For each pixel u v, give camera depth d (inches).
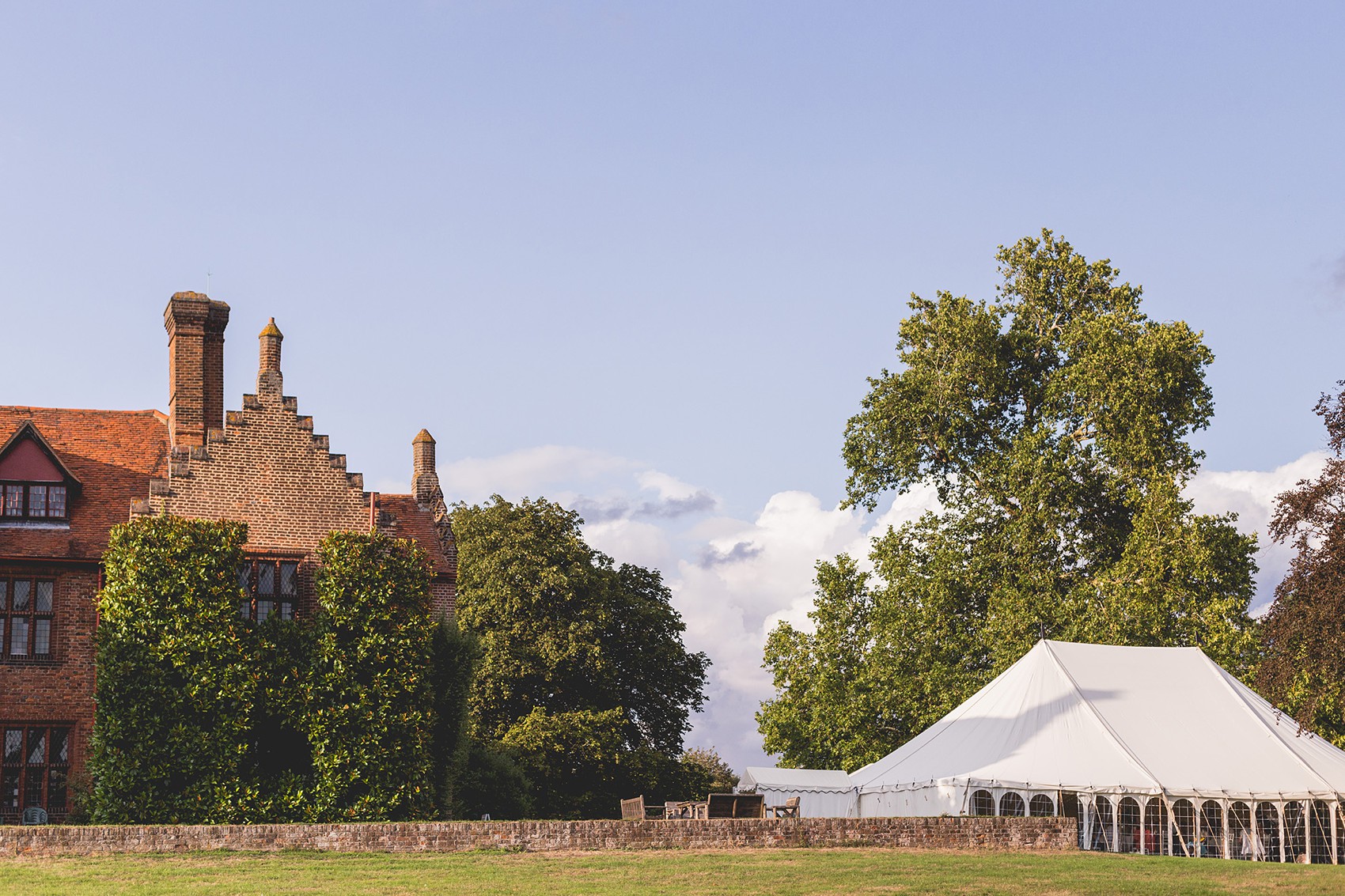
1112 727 1344.7
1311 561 1139.3
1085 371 1914.4
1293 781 1279.5
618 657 2196.1
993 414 2082.9
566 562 2148.1
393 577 1202.0
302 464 1251.2
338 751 1152.2
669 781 2117.4
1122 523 1978.3
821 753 2039.9
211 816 1114.7
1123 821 1267.2
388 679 1178.0
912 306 2102.6
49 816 1151.6
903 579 1990.7
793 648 2089.1
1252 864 1016.2
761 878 853.2
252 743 1150.3
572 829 988.6
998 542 1951.3
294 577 1229.7
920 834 1073.5
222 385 1386.6
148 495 1258.6
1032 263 2100.1
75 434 1349.7
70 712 1173.1
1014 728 1385.3
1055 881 864.3
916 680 1915.6
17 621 1181.7
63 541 1202.6
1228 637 1672.0
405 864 895.1
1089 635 1743.4
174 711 1123.9
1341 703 1230.3
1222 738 1349.7
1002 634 1828.2
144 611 1128.8
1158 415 1883.6
